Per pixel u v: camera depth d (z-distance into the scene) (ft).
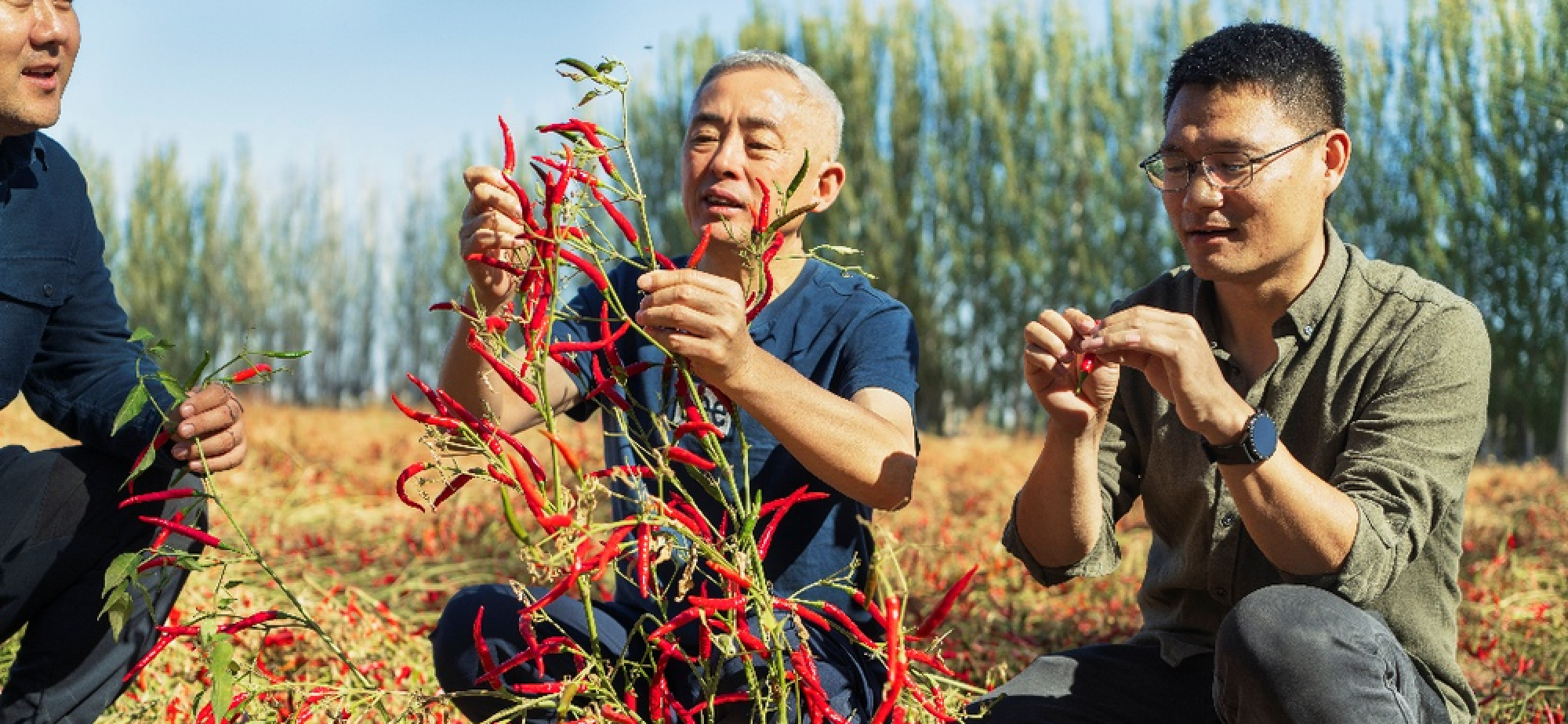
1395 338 8.82
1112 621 18.60
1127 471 9.79
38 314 9.32
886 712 6.95
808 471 9.37
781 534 9.41
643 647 9.38
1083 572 9.47
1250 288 9.06
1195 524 9.33
